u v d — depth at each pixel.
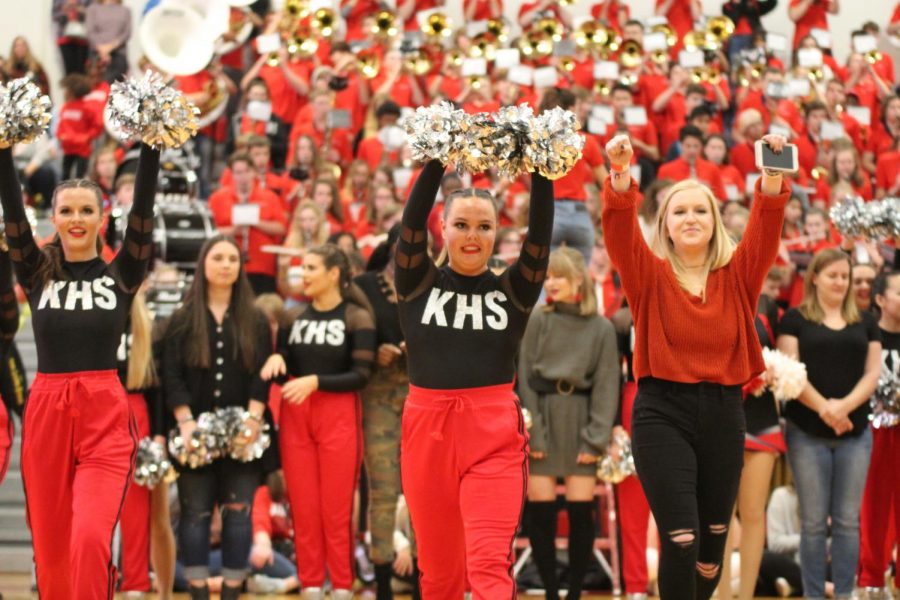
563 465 15.01
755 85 31.30
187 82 28.16
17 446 20.83
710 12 35.44
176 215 22.03
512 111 9.84
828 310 15.38
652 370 10.75
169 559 15.02
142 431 14.69
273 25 30.30
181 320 14.80
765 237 10.89
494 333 10.23
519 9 34.25
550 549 14.95
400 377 15.48
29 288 11.62
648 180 27.72
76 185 11.60
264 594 17.69
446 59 30.89
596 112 27.17
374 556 15.20
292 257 21.55
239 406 14.77
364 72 29.64
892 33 35.00
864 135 30.64
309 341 15.14
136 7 33.12
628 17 33.91
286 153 28.73
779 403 16.59
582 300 15.16
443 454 10.14
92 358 11.41
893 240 16.50
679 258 11.12
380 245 15.74
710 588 11.06
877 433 15.86
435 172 10.02
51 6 33.44
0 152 11.19
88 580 10.80
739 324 10.85
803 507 15.18
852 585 15.10
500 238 20.16
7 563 19.22
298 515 14.95
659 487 10.53
